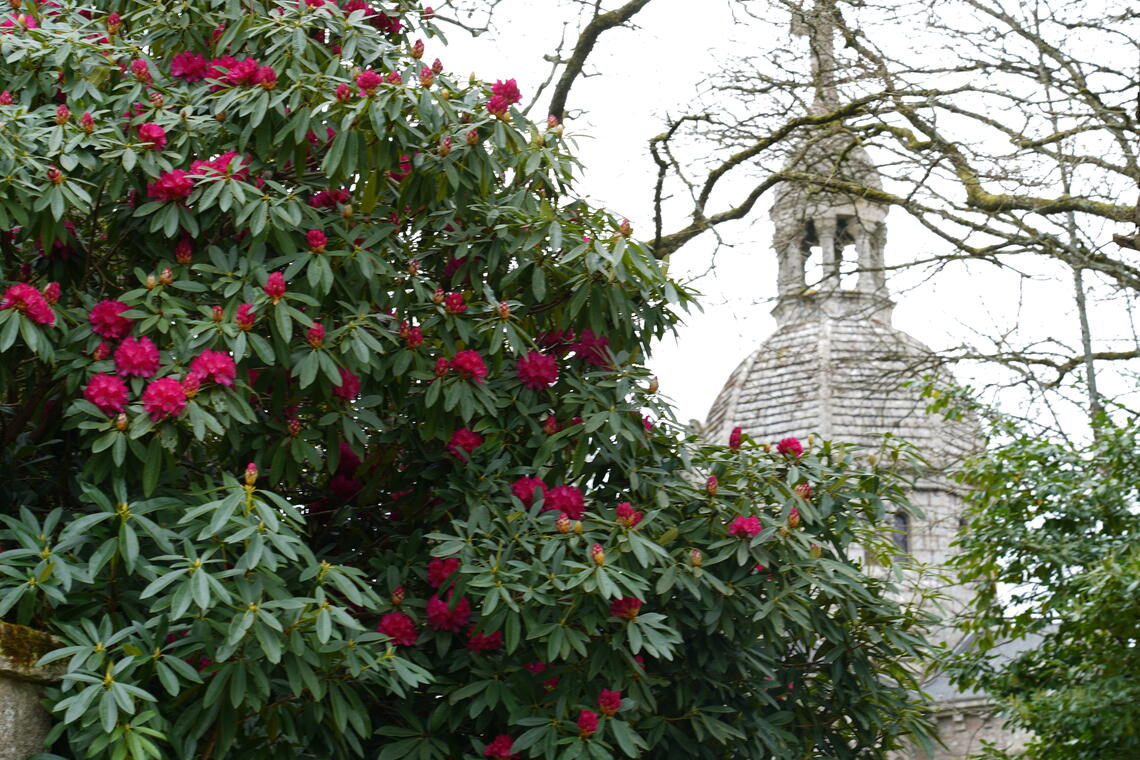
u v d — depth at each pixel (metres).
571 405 5.28
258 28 5.25
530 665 4.99
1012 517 9.45
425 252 5.59
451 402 4.95
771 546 5.32
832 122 10.84
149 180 4.87
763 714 5.91
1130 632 8.61
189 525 4.30
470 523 4.93
